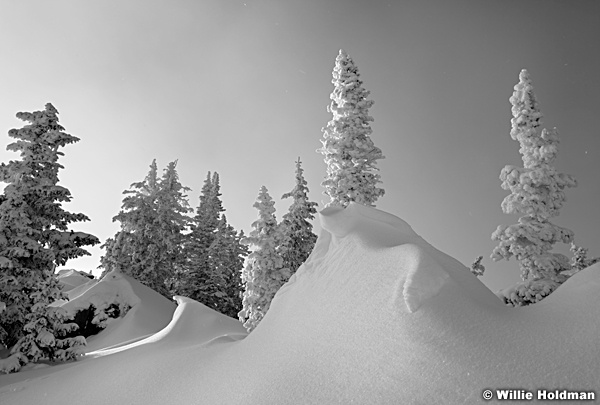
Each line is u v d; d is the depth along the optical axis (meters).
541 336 4.56
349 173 24.75
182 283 45.44
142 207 41.88
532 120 17.69
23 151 18.03
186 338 13.22
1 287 16.23
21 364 15.24
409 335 4.90
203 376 7.21
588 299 4.91
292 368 5.72
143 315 27.67
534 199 16.89
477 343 4.60
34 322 15.77
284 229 31.89
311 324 6.43
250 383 5.96
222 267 46.69
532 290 15.89
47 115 18.80
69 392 8.95
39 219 17.92
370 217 8.56
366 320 5.54
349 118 25.94
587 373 3.98
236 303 48.75
